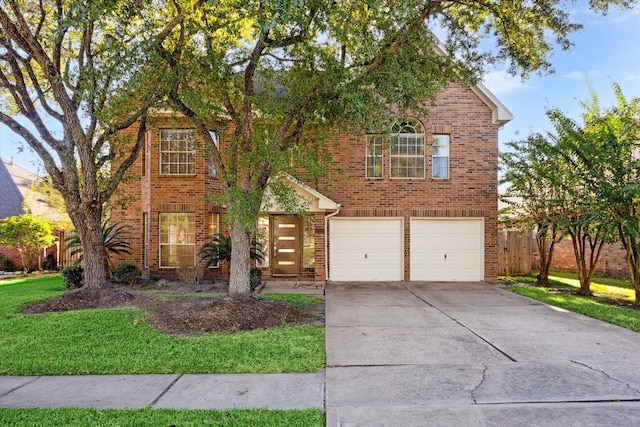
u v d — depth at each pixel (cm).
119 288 1064
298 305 930
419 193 1377
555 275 1571
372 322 771
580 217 1066
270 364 528
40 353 569
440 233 1385
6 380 483
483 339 651
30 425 360
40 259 1856
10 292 1109
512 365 524
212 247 1214
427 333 689
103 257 984
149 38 801
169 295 1015
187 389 452
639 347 607
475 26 990
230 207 812
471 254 1384
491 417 381
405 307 924
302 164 830
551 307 929
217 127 904
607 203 980
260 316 767
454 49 1002
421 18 821
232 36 819
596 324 758
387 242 1391
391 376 486
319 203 1294
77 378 489
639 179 935
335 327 730
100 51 849
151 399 425
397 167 1382
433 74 955
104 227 1245
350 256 1388
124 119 938
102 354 566
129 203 1311
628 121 1041
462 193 1376
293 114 866
